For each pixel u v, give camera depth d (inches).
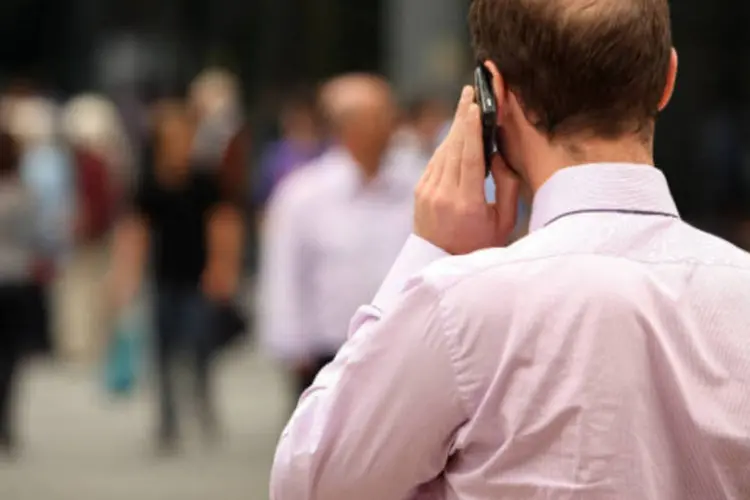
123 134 1228.5
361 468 200.8
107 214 1184.8
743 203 947.3
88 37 1584.6
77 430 936.9
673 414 192.9
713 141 947.3
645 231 199.0
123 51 1539.1
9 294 879.1
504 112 206.7
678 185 952.9
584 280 194.2
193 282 845.8
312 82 1493.6
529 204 211.3
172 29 1547.7
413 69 1302.9
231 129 946.7
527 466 193.6
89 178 1175.0
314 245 579.2
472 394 195.0
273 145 1412.4
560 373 192.4
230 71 1523.1
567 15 199.0
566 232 198.7
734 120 944.9
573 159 202.5
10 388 879.7
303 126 1188.5
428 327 196.2
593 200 200.5
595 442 190.5
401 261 211.2
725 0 958.4
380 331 198.8
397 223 577.0
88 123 1186.0
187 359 863.7
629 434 190.9
